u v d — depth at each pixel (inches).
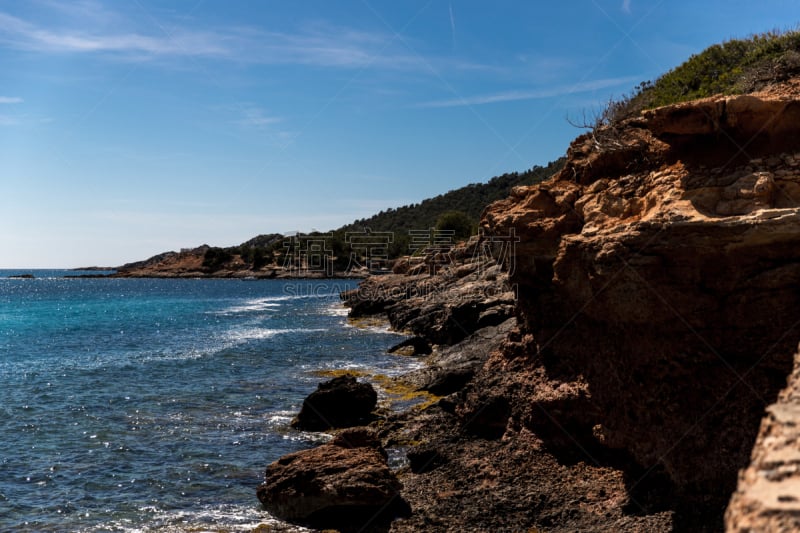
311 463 573.3
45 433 831.1
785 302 425.4
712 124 480.4
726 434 439.8
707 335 456.1
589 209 568.4
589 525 456.4
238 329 2183.8
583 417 558.3
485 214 718.5
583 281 546.3
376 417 842.2
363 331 2021.4
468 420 657.6
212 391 1090.7
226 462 711.1
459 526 486.0
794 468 152.2
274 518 558.6
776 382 428.8
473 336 1133.1
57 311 3157.0
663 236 452.1
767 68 699.4
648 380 489.7
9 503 597.9
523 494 519.5
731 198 453.4
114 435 818.2
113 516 568.1
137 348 1696.6
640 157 557.0
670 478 467.2
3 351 1669.5
